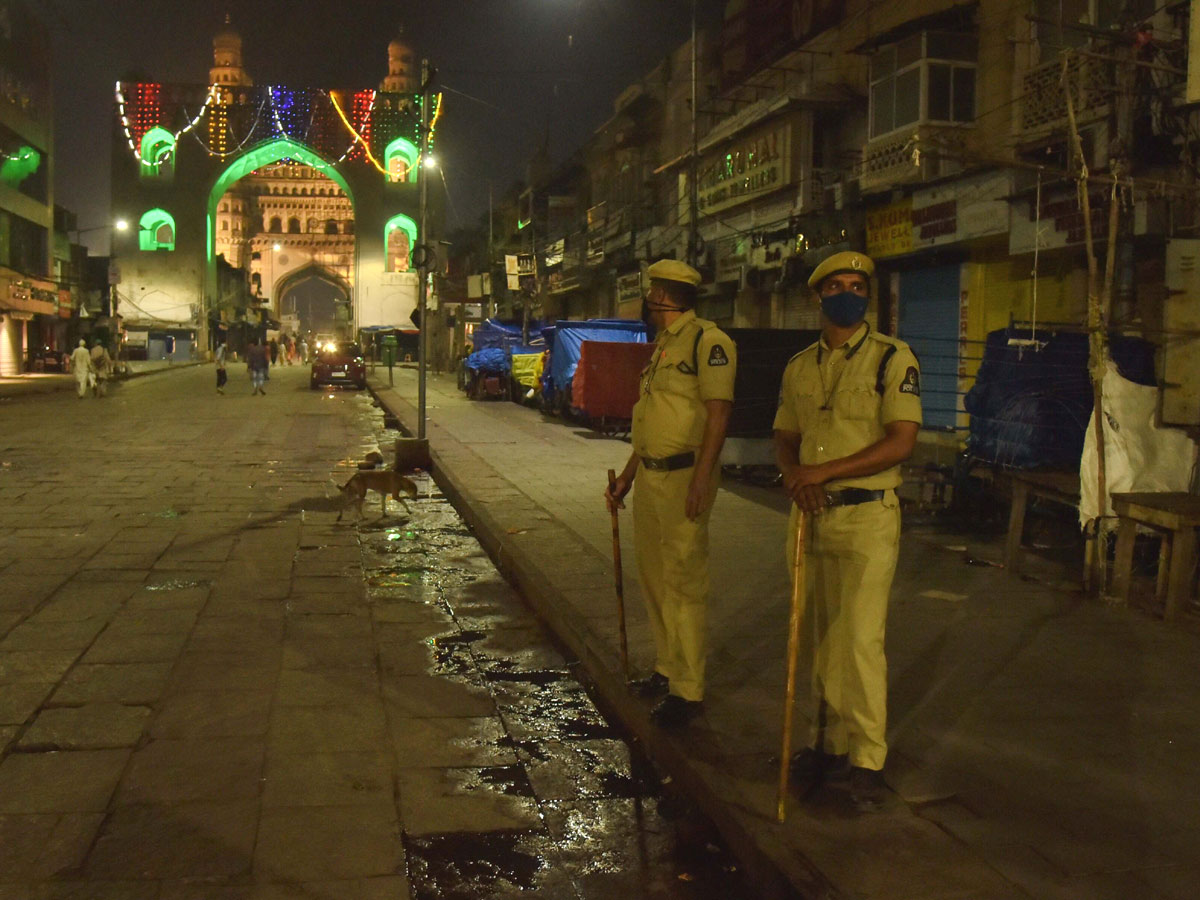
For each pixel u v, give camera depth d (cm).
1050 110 1133
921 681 441
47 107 4150
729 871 322
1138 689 432
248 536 840
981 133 1363
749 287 1970
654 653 486
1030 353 770
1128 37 849
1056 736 380
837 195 1675
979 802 325
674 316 392
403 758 405
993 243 1325
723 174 2102
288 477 1189
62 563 717
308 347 7056
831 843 298
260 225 9469
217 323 6631
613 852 336
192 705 451
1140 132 906
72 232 4778
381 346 5600
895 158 1422
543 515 866
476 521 874
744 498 990
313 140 6178
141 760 390
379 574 724
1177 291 605
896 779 342
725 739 379
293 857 321
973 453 834
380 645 556
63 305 4362
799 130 1780
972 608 562
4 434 1614
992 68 1341
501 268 3872
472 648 558
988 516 862
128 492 1045
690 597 392
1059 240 1125
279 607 625
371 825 346
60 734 413
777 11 1995
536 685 499
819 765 346
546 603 599
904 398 316
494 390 2420
